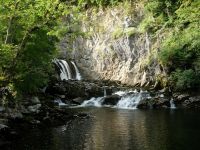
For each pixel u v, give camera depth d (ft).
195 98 135.03
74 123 95.61
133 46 179.22
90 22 206.59
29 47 92.38
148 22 176.45
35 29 77.30
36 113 96.58
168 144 72.54
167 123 95.86
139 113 116.57
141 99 135.85
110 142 74.54
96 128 88.79
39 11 72.84
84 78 196.95
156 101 132.77
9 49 74.13
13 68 77.36
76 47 203.72
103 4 205.87
